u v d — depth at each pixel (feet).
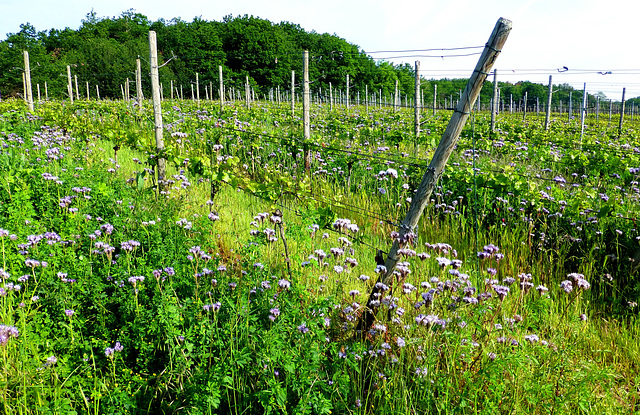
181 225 18.51
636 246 19.84
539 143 53.26
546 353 11.55
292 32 357.82
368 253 19.70
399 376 11.50
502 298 12.25
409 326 12.37
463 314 12.18
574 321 14.20
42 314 12.81
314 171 32.53
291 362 11.10
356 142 47.29
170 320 11.98
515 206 24.00
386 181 28.50
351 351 12.06
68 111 67.36
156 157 25.89
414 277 17.24
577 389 10.87
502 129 67.56
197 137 43.52
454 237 22.43
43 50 249.34
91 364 12.01
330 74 246.88
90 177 23.59
